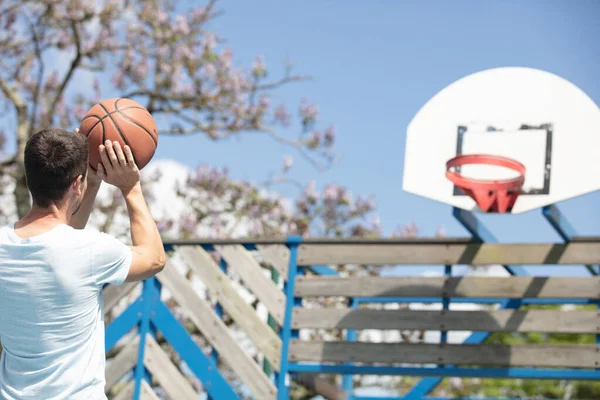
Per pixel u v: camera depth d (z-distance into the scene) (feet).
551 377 19.30
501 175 19.77
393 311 20.49
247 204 43.73
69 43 43.09
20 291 8.54
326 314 20.76
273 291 21.30
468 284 20.16
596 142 19.47
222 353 21.12
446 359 19.99
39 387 8.55
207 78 42.78
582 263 19.34
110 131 11.23
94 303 8.86
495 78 21.02
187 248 22.24
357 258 20.88
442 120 21.11
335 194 44.65
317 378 22.56
